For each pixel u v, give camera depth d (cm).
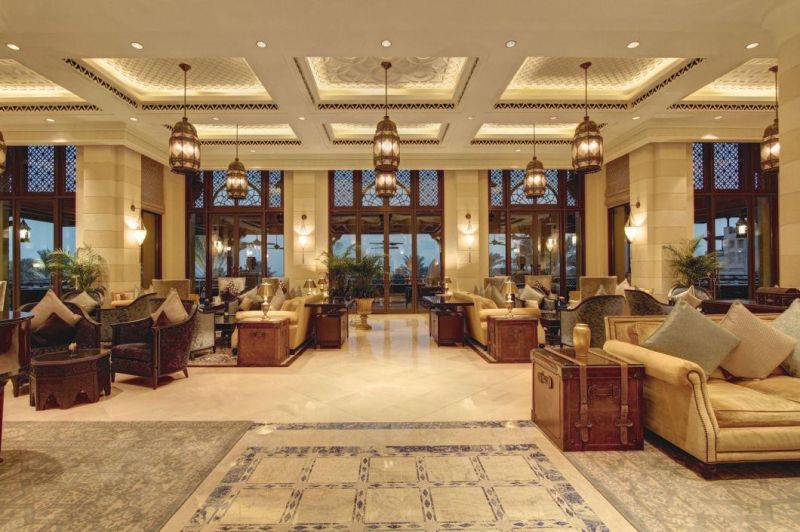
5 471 253
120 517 206
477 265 1074
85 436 306
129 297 785
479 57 517
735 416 239
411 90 685
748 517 203
